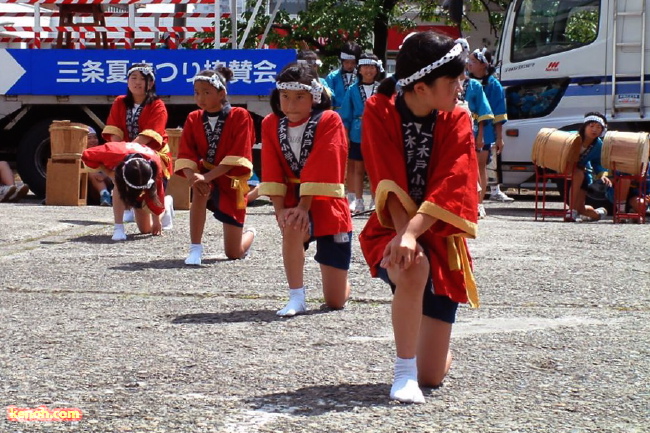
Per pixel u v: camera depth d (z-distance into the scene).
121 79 12.80
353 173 11.65
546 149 11.16
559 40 13.62
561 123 13.61
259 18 17.75
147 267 7.16
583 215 11.30
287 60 12.38
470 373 4.21
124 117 9.20
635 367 4.32
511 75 13.98
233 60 12.48
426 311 3.89
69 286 6.36
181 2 14.04
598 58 13.31
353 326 5.18
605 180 11.03
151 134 9.05
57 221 10.18
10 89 12.95
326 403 3.76
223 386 4.00
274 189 5.56
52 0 14.10
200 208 7.24
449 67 3.56
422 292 3.71
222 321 5.30
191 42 16.27
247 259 7.61
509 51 14.03
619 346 4.71
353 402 3.78
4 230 9.30
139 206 8.64
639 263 7.51
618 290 6.30
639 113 13.16
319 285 6.39
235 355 4.52
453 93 3.62
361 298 5.94
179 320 5.32
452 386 4.01
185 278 6.69
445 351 3.96
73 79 12.88
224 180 7.37
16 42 17.03
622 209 11.08
